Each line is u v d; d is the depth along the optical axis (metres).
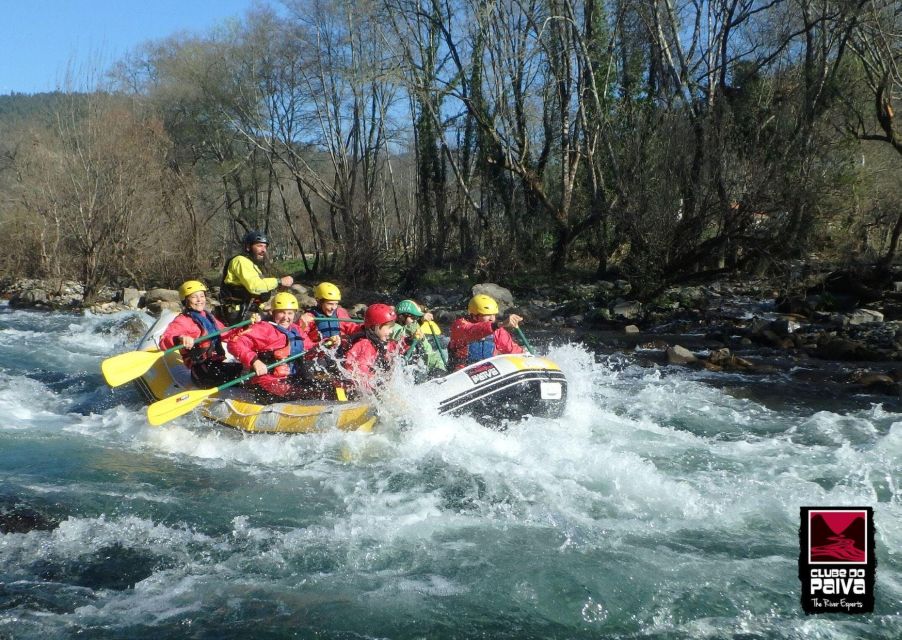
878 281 16.45
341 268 26.31
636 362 12.09
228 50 30.91
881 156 20.59
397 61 24.00
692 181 18.91
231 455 7.33
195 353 8.39
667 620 4.41
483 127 23.14
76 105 24.28
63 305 21.59
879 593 4.59
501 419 7.55
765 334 13.63
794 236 17.97
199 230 27.58
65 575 4.88
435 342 8.34
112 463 7.03
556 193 25.52
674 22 20.64
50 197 23.48
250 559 5.13
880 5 17.61
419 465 6.79
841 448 7.25
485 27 22.47
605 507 5.90
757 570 4.90
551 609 4.53
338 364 7.79
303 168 33.03
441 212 25.86
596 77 23.20
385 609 4.54
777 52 19.56
